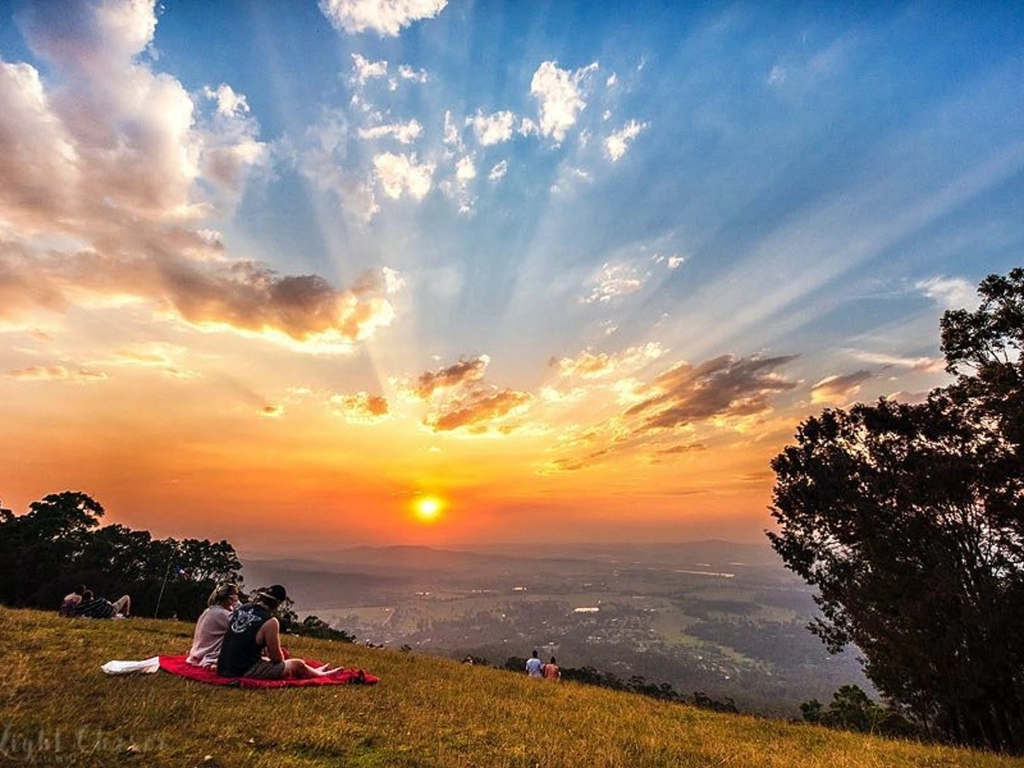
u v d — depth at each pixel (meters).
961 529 16.88
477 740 5.86
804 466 20.00
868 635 18.34
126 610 16.92
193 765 4.09
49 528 53.50
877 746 8.77
